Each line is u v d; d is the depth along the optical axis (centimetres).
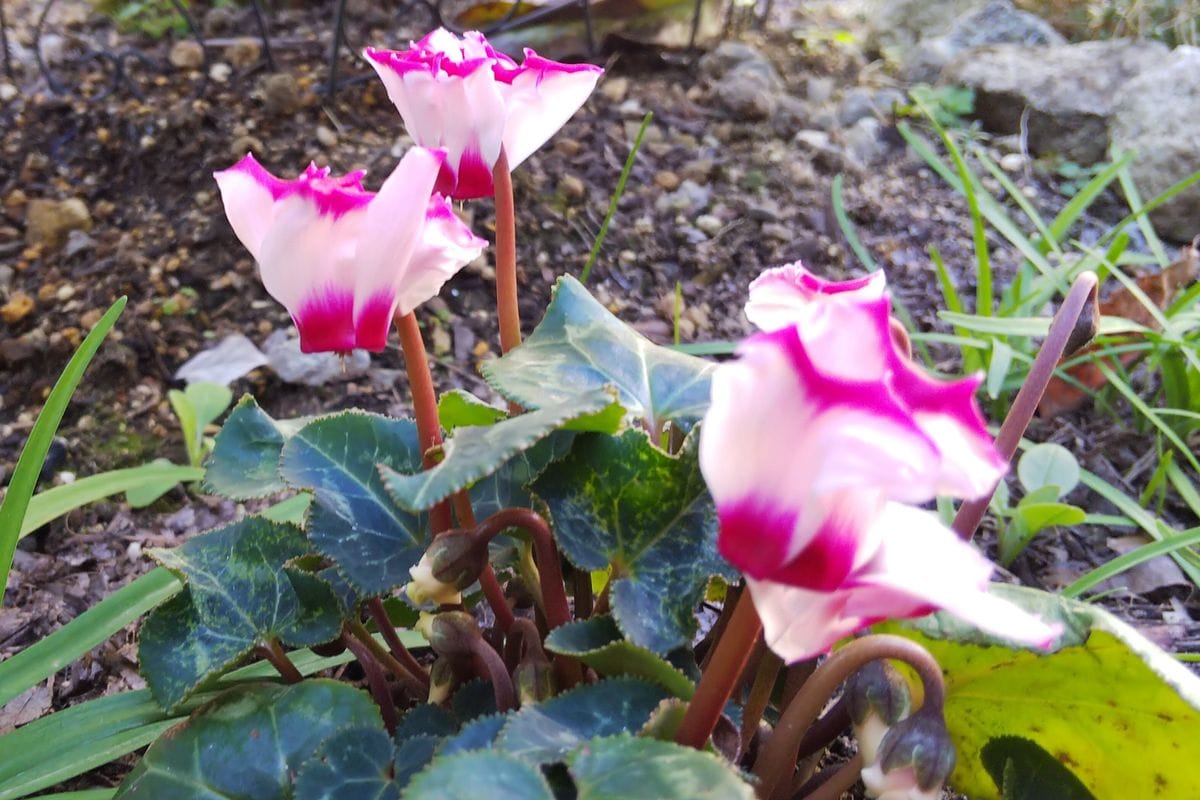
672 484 26
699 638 35
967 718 28
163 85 65
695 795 20
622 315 53
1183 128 66
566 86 27
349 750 25
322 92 64
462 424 29
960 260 60
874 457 17
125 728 29
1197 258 56
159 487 42
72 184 58
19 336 50
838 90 77
